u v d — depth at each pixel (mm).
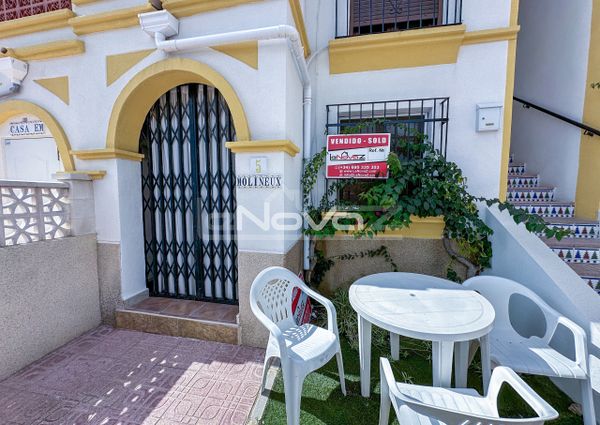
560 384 2227
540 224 2814
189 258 3662
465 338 1697
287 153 2781
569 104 4012
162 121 3582
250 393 2248
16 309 2486
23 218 2578
